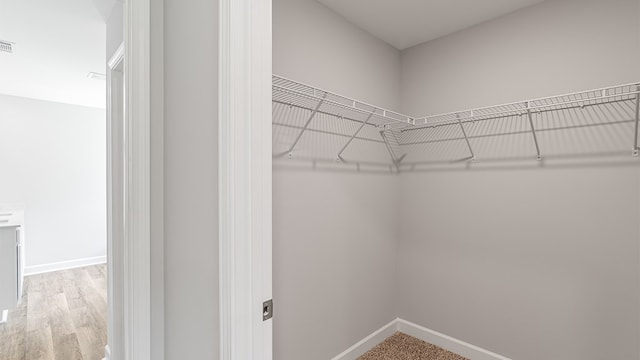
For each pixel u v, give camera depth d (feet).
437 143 7.64
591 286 5.64
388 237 8.05
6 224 9.08
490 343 6.81
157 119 4.22
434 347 7.57
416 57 8.04
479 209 6.96
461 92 7.25
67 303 10.66
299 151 5.92
